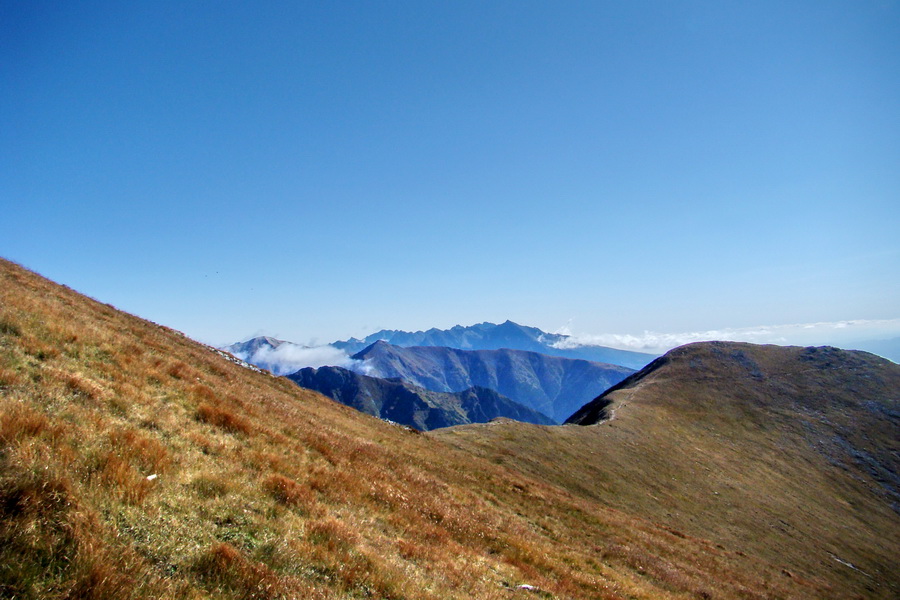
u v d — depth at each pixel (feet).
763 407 400.47
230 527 27.86
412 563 35.60
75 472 24.71
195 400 52.24
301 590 23.65
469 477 98.22
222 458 38.78
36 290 78.59
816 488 286.66
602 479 185.57
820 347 530.68
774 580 125.59
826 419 386.52
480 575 39.73
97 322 74.28
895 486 310.04
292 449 51.49
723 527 185.78
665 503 187.83
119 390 43.16
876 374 460.14
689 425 332.60
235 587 21.84
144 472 29.71
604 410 327.67
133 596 18.15
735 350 523.70
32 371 37.99
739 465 282.15
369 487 50.19
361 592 26.91
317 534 31.45
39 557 18.34
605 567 65.62
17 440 24.45
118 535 21.45
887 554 223.51
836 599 137.39
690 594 72.18
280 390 116.98
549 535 75.56
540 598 40.22
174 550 22.76
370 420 138.51
